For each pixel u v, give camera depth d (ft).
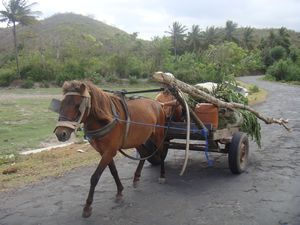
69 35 350.43
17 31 361.92
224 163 30.27
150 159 28.66
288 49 325.01
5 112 75.25
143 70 181.06
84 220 19.45
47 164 30.76
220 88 29.86
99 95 19.48
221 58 175.94
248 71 271.49
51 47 265.54
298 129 47.55
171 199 22.24
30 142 44.88
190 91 23.71
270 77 204.95
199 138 25.55
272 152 34.12
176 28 298.76
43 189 24.53
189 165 29.84
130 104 22.06
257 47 341.82
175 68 173.06
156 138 24.63
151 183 25.29
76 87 18.16
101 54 208.74
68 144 40.22
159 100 27.09
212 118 25.43
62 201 22.29
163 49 184.65
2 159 33.19
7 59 220.64
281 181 25.29
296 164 29.68
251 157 32.17
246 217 19.47
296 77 193.26
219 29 338.95
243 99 31.42
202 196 22.65
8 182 26.20
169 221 19.16
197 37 300.81
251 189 23.73
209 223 18.83
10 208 21.48
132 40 234.38
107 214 20.16
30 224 19.25
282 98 97.45
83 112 18.12
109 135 19.72
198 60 182.29
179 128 25.40
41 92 132.46
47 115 71.10
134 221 19.22
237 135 26.55
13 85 160.97
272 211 20.20
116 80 166.81
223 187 24.22
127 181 25.81
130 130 21.20
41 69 169.89
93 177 19.49
